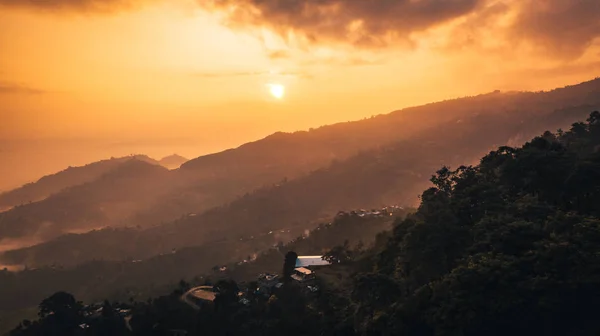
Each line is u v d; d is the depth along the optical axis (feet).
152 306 539.70
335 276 544.21
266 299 502.79
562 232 361.51
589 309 320.50
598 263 320.91
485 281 334.03
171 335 488.85
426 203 507.30
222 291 516.32
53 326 520.83
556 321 322.55
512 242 363.15
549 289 318.24
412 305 363.35
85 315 559.79
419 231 423.64
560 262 329.52
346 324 396.57
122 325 513.86
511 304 319.88
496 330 326.44
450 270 395.75
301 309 456.86
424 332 357.61
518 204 416.87
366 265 515.09
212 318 472.44
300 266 596.29
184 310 515.91
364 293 409.08
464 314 329.93
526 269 337.52
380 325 365.81
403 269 430.61
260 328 443.73
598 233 346.54
